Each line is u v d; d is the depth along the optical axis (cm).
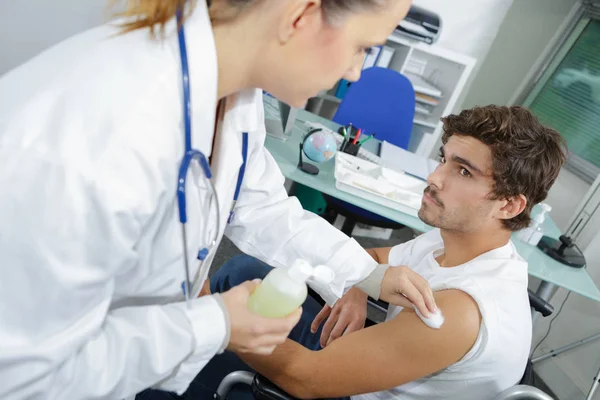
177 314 59
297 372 96
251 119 77
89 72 50
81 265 48
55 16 184
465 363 93
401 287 89
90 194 46
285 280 66
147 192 51
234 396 106
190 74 55
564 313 256
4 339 48
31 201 45
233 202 87
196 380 110
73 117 48
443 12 344
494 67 378
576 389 238
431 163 237
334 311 120
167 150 53
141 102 50
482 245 109
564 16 363
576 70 352
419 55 352
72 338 52
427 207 110
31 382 51
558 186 318
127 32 55
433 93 337
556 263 189
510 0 345
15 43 188
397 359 94
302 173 179
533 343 269
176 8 56
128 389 58
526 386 91
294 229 98
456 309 92
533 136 98
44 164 45
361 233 325
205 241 75
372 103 263
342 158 198
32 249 46
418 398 104
